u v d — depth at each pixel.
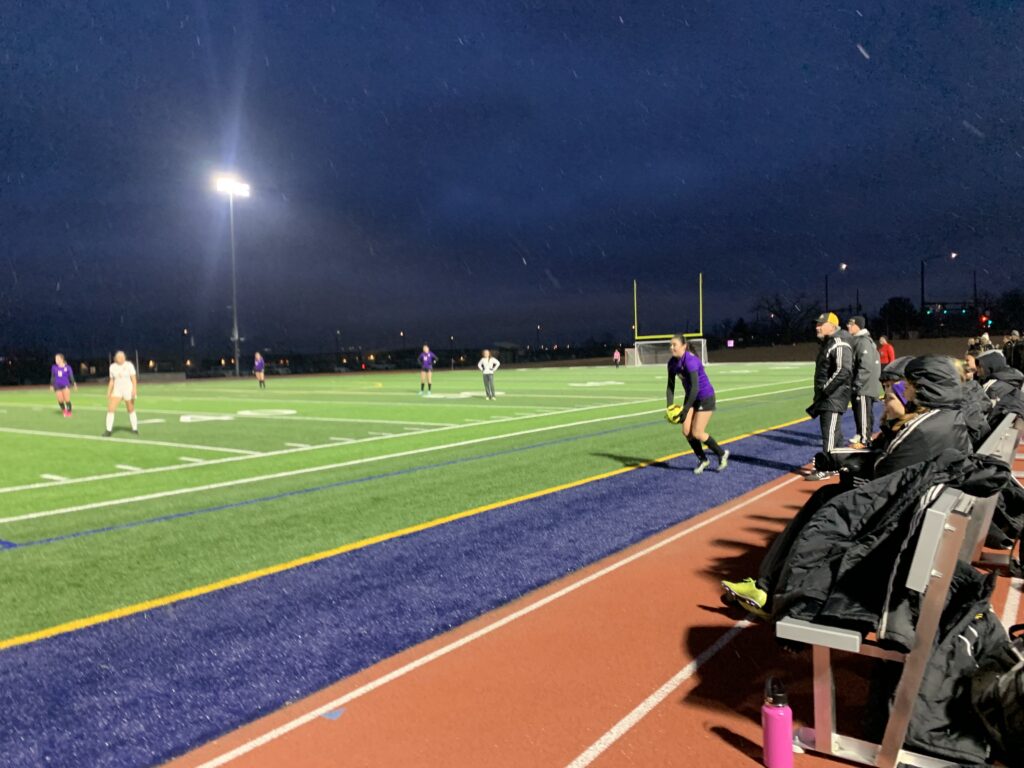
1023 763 2.81
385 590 5.30
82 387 46.53
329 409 21.97
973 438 5.07
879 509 3.16
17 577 5.79
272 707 3.61
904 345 64.94
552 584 5.46
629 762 3.09
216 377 62.84
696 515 7.57
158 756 3.19
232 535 7.02
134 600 5.20
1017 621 4.46
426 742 3.27
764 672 3.96
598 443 13.24
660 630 4.55
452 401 24.59
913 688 2.89
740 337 92.50
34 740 3.32
